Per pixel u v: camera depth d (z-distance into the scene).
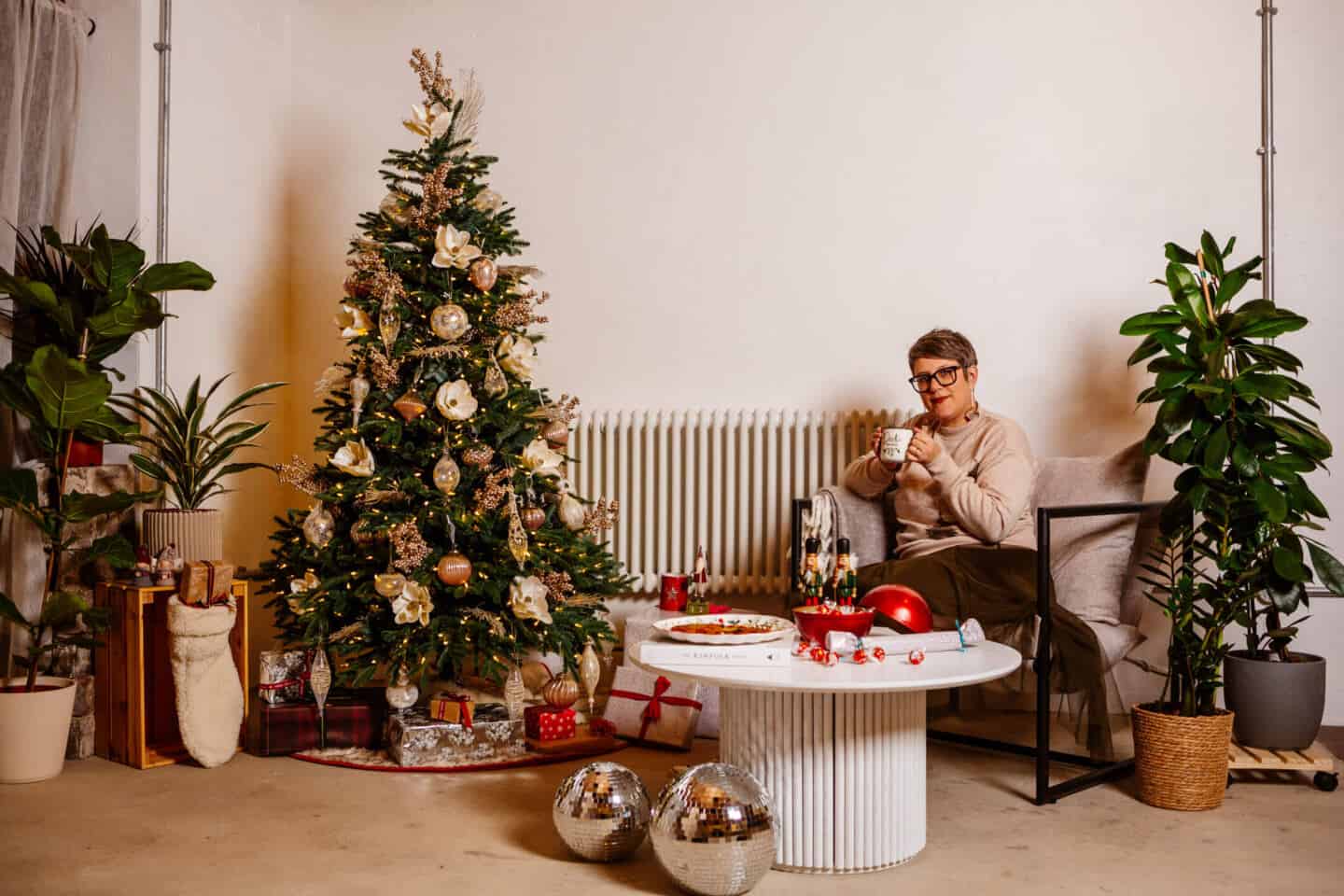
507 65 4.14
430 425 3.12
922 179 3.90
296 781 2.84
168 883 2.11
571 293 4.11
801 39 3.98
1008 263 3.84
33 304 2.83
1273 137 3.63
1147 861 2.27
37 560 3.02
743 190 4.01
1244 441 2.90
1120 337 3.76
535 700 3.37
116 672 3.03
